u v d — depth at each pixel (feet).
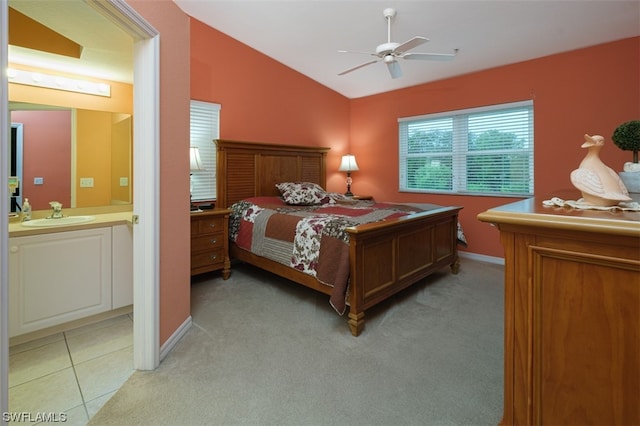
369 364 6.39
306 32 12.16
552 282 3.20
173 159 6.91
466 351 6.87
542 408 3.33
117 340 7.34
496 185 13.75
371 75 15.21
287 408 5.18
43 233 7.23
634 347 2.80
